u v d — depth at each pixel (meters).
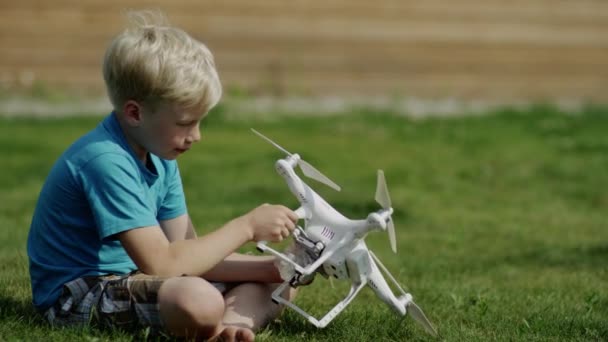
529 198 9.08
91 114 13.83
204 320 3.09
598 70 16.83
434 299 4.52
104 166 3.23
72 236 3.37
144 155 3.40
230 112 13.87
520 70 16.58
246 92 15.10
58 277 3.38
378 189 3.24
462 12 16.25
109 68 3.25
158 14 3.52
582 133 13.52
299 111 14.77
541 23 16.56
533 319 4.05
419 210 8.15
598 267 5.81
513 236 6.98
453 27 16.25
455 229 7.25
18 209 7.33
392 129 13.41
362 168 10.38
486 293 4.66
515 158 11.37
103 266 3.39
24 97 14.55
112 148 3.27
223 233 3.29
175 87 3.16
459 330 3.79
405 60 16.11
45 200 3.42
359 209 8.03
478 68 16.39
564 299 4.67
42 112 13.84
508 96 16.56
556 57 16.66
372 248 6.36
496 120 14.52
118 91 3.24
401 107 15.41
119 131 3.33
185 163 10.19
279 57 15.65
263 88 15.59
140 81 3.17
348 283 4.88
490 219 7.79
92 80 14.93
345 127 13.38
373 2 15.91
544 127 13.95
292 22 15.66
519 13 16.45
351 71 15.92
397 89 16.11
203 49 3.32
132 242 3.21
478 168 10.63
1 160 9.93
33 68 14.74
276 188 8.79
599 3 16.70
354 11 15.87
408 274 5.33
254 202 8.07
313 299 4.35
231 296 3.48
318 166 10.38
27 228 6.37
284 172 3.36
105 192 3.22
